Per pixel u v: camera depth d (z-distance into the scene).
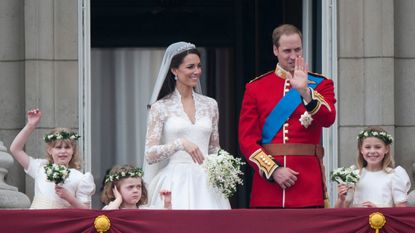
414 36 50.31
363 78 49.88
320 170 42.88
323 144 49.84
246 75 57.78
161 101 44.12
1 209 42.88
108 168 57.31
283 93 42.94
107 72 57.81
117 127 57.62
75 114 49.34
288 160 42.56
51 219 40.56
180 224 40.50
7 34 49.69
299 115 42.72
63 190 42.81
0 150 47.81
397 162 50.00
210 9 58.34
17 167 49.03
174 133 43.78
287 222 40.53
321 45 50.25
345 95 49.78
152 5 58.28
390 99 49.75
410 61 50.28
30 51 49.31
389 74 49.84
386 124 49.75
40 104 49.22
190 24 58.38
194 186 43.56
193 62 44.06
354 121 49.75
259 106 43.03
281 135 42.75
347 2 49.91
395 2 50.31
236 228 40.50
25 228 40.56
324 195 42.94
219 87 58.34
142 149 57.56
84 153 49.34
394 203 44.53
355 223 40.47
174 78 44.34
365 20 49.91
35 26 49.34
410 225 40.34
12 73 49.66
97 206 57.16
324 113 41.75
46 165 42.91
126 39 57.97
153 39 58.12
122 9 58.06
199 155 43.19
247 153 42.75
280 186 42.41
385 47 49.88
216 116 44.66
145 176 44.09
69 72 49.41
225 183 43.00
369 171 44.81
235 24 58.06
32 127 44.69
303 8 51.53
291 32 42.78
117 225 40.50
